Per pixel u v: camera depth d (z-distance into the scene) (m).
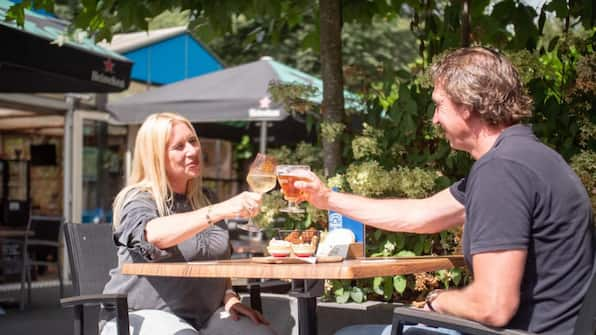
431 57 4.10
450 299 1.94
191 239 2.80
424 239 3.50
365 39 16.69
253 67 7.93
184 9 4.20
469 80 2.01
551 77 3.80
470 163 3.56
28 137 9.95
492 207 1.82
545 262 1.87
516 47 4.12
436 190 3.48
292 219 3.79
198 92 7.66
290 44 16.73
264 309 3.38
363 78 4.27
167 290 2.79
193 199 2.97
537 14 4.12
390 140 3.76
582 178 3.20
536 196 1.84
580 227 1.89
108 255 3.11
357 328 2.42
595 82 3.41
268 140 9.15
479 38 4.13
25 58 5.23
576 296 1.87
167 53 10.76
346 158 4.07
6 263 8.98
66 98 9.09
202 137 9.03
